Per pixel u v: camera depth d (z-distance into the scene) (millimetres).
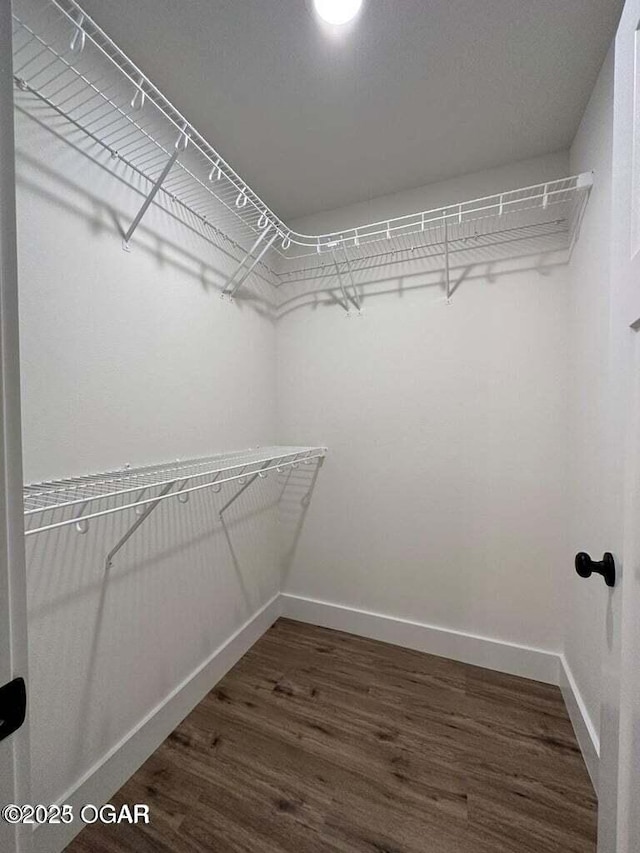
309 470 2123
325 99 1300
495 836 1020
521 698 1534
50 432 986
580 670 1355
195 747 1304
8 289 390
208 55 1125
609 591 702
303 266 2104
